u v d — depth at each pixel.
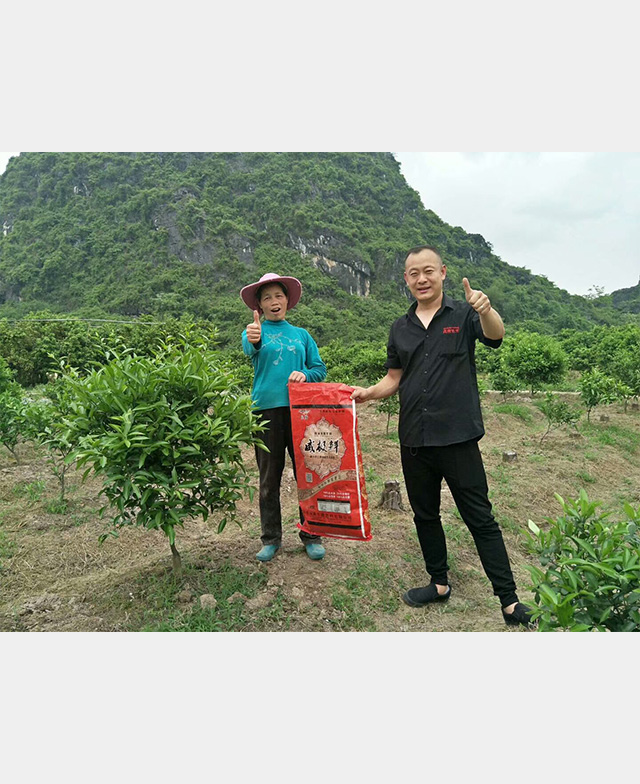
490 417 11.26
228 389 3.06
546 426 11.17
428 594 3.34
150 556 4.09
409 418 3.05
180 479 2.98
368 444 8.15
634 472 8.02
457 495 3.03
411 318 3.13
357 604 3.22
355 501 3.02
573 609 1.78
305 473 3.13
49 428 4.82
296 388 3.14
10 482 5.64
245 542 3.94
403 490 5.78
